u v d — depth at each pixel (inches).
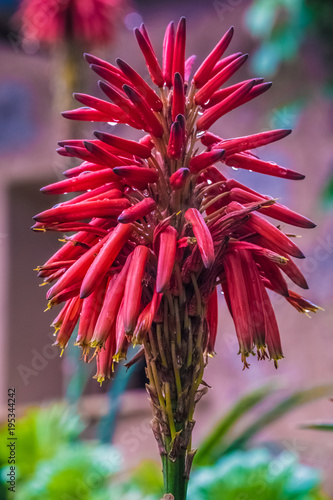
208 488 34.7
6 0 75.1
